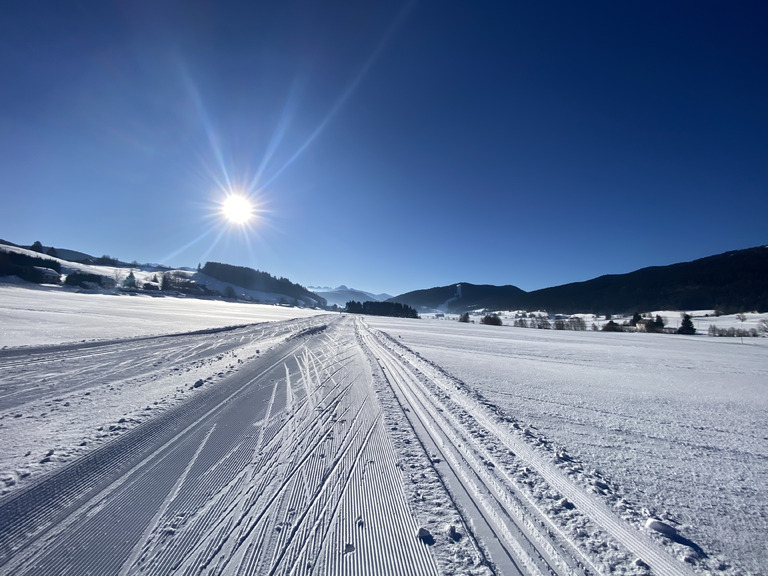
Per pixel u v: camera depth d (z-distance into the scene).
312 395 6.05
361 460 3.60
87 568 2.07
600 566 2.23
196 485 3.03
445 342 16.88
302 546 2.32
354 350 12.20
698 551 2.40
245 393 5.99
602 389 7.61
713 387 8.53
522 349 15.28
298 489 3.02
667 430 5.02
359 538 2.42
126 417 4.54
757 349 21.16
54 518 2.52
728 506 3.02
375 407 5.45
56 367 7.14
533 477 3.36
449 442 4.16
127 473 3.19
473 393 6.51
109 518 2.54
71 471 3.16
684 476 3.58
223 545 2.31
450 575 2.11
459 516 2.71
